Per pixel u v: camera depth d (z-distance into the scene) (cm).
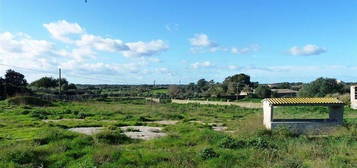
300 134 2306
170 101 7438
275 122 2439
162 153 1540
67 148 1606
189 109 5325
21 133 2131
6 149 1471
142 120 3462
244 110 5228
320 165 1419
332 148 1773
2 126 2544
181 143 1855
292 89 11388
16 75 7769
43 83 9988
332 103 2530
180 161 1445
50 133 1856
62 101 5909
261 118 2822
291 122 2427
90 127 2759
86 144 1706
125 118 3516
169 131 2398
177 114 4122
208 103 6838
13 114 3509
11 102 4825
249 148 1698
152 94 10088
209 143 1845
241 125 2655
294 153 1656
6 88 6550
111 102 6738
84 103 5822
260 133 2228
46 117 3391
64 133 1878
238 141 1770
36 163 1370
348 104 5288
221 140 1800
